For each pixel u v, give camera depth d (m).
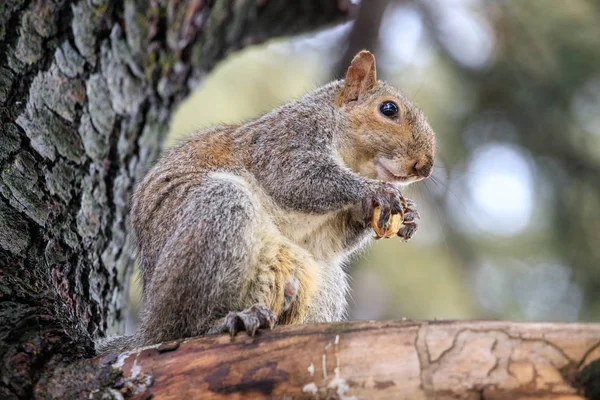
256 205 9.03
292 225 9.95
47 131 9.01
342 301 10.41
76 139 9.34
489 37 15.50
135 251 9.88
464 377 6.01
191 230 8.42
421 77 15.95
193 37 11.43
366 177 10.55
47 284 7.80
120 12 10.28
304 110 10.50
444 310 16.02
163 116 11.20
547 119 15.11
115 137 10.02
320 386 6.36
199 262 8.30
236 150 10.02
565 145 15.12
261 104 17.05
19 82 8.93
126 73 10.33
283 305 9.06
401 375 6.18
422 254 16.33
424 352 6.18
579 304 15.22
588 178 15.07
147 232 9.16
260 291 8.71
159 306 8.20
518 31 15.16
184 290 8.21
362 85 10.87
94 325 8.88
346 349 6.40
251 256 8.60
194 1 11.21
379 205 9.55
